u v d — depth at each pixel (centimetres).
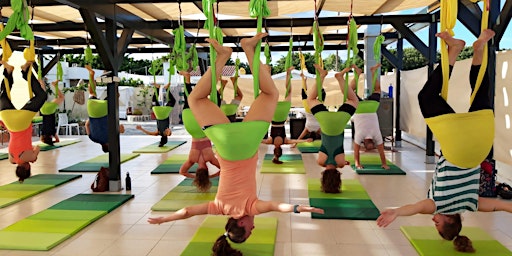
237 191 333
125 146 1143
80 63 2600
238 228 334
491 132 319
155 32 872
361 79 1294
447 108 321
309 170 766
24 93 1341
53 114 1118
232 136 316
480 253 359
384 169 739
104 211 502
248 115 328
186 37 1026
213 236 411
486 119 315
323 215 471
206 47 1227
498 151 589
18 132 589
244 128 315
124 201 556
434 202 340
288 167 784
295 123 1221
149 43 1039
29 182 673
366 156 904
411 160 852
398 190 602
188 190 611
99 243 404
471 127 313
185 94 568
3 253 381
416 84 937
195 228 445
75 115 1808
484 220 454
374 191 597
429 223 446
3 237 413
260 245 385
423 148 1018
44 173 765
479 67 321
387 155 921
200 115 328
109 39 619
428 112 328
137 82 2586
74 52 1207
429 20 800
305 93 714
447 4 312
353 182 646
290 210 309
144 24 773
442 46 317
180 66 621
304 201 545
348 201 532
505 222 447
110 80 614
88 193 605
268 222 452
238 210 331
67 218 472
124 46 695
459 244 363
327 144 576
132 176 734
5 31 416
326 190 575
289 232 427
